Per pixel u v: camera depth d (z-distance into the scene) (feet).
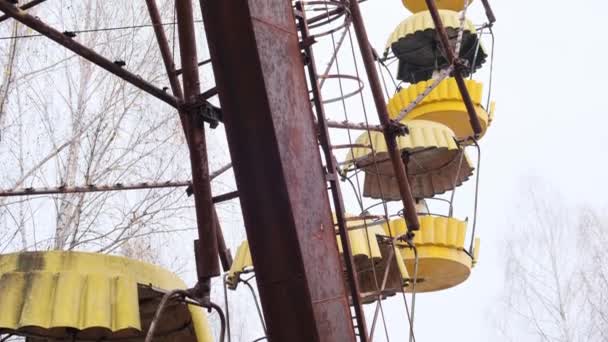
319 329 26.58
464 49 83.30
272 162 27.17
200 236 31.78
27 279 34.12
